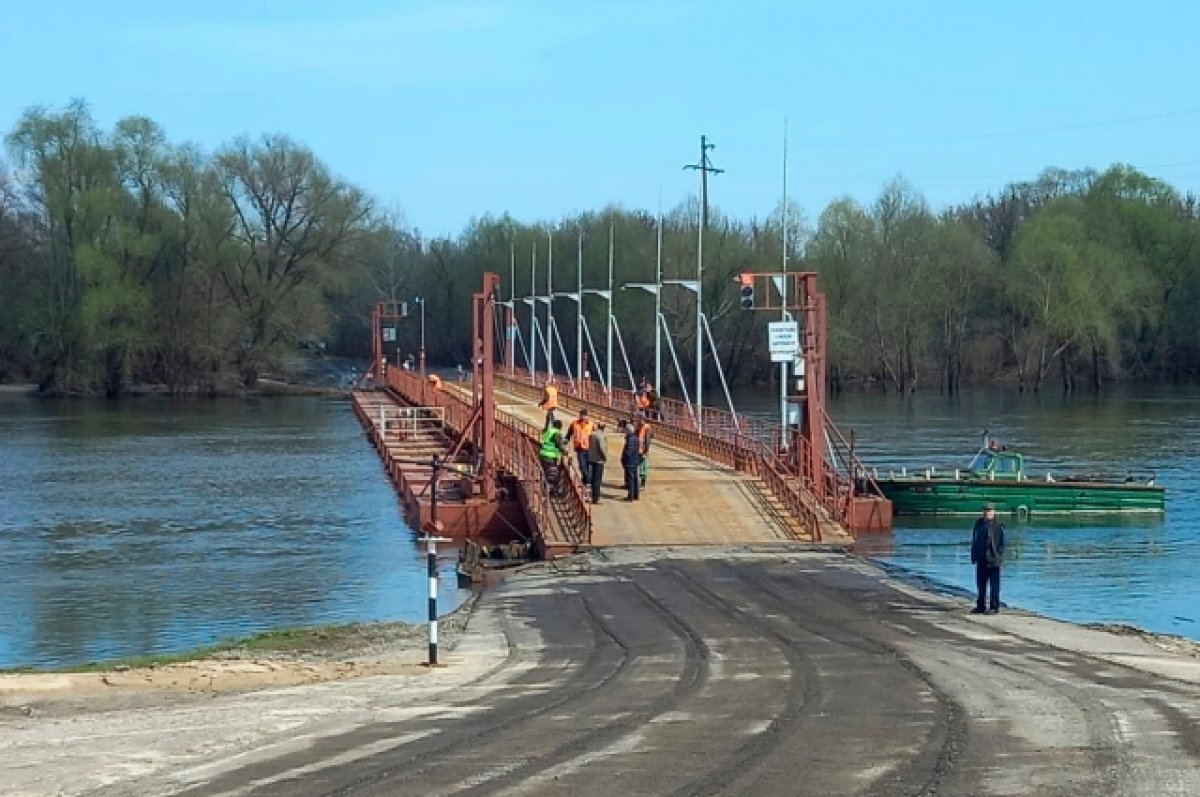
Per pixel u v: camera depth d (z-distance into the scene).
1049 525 56.56
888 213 154.50
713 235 147.50
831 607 31.44
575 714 19.03
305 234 151.38
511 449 58.59
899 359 153.00
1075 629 28.61
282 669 23.97
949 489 57.53
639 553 40.72
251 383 152.00
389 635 29.03
